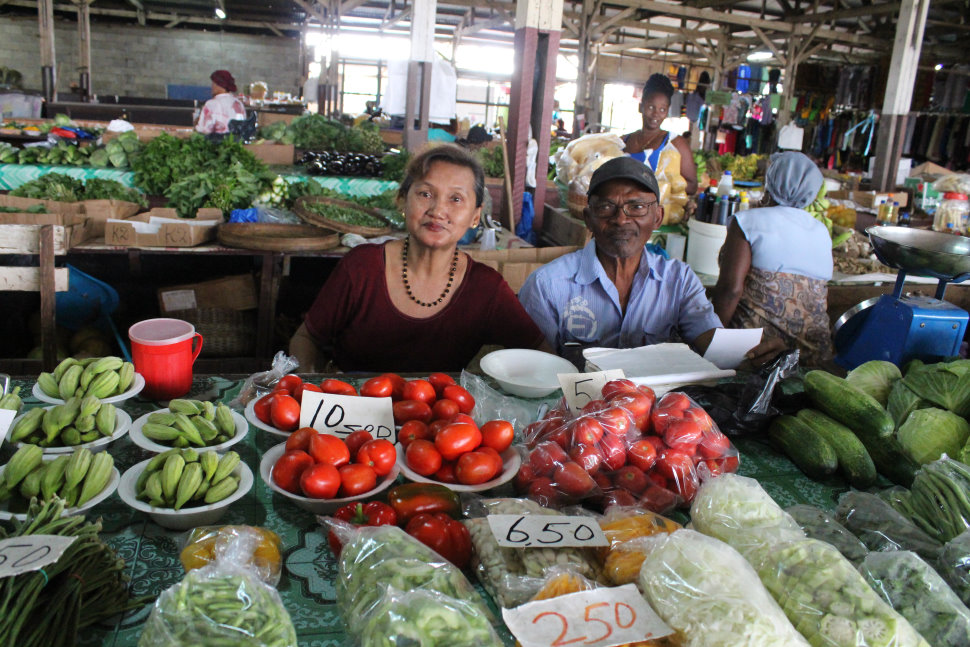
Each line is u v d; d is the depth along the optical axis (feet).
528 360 7.10
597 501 4.64
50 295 8.99
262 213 15.42
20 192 14.87
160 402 5.85
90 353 13.19
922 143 48.67
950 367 5.77
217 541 3.70
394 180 21.66
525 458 4.91
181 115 39.34
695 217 14.24
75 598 3.09
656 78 16.75
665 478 4.71
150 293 16.26
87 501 4.00
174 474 4.11
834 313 14.05
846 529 4.42
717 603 3.15
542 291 9.19
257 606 3.08
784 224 10.48
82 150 20.62
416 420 5.02
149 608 3.53
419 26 28.04
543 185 18.54
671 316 9.17
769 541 3.70
